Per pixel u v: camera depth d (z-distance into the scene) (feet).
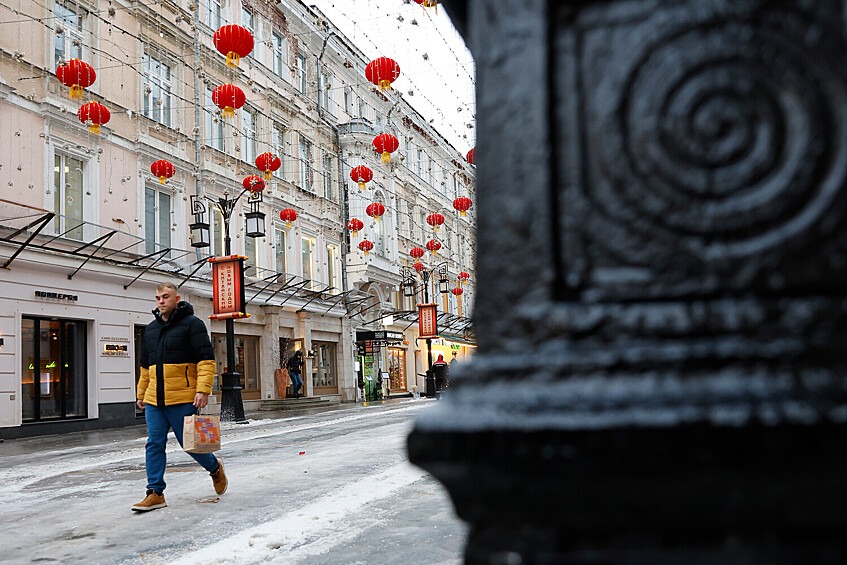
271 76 80.28
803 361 2.32
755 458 2.12
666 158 2.53
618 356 2.43
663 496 2.23
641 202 2.55
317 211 90.22
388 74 42.50
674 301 2.50
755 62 2.49
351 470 21.71
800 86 2.44
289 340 82.94
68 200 52.39
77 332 53.47
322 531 13.11
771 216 2.43
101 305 54.80
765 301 2.41
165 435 16.61
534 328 2.58
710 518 2.23
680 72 2.54
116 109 56.59
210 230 68.44
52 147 50.47
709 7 2.54
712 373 2.35
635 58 2.60
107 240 53.31
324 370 91.09
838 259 2.37
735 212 2.45
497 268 2.67
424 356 125.49
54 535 13.89
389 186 108.17
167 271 60.64
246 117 76.33
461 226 148.77
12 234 44.47
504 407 2.44
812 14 2.46
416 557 10.98
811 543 2.20
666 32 2.57
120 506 16.97
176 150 64.03
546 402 2.41
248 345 75.92
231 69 72.69
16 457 32.24
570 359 2.47
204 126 68.69
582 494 2.28
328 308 89.25
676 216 2.51
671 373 2.37
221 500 17.01
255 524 14.06
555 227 2.63
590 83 2.65
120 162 57.11
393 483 18.65
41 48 49.98
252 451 29.45
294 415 63.16
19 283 47.73
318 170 91.45
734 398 2.25
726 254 2.45
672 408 2.25
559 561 2.35
